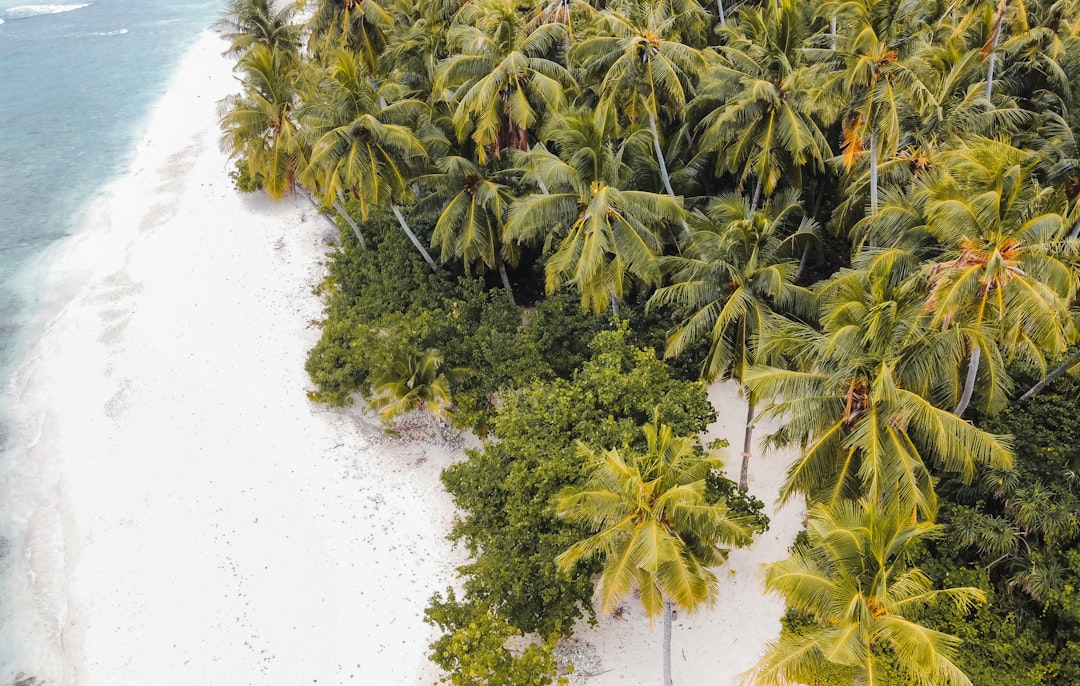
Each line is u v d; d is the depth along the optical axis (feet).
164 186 141.18
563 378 83.87
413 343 85.71
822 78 71.46
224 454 83.87
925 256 60.85
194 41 217.56
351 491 78.79
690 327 67.05
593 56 85.10
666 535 45.52
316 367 88.74
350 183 84.12
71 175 147.54
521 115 81.35
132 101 179.42
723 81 81.82
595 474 49.98
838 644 42.83
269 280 113.29
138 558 73.10
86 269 119.24
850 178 89.30
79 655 65.62
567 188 73.82
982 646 55.77
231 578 70.74
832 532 46.11
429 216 93.15
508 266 104.42
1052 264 49.49
